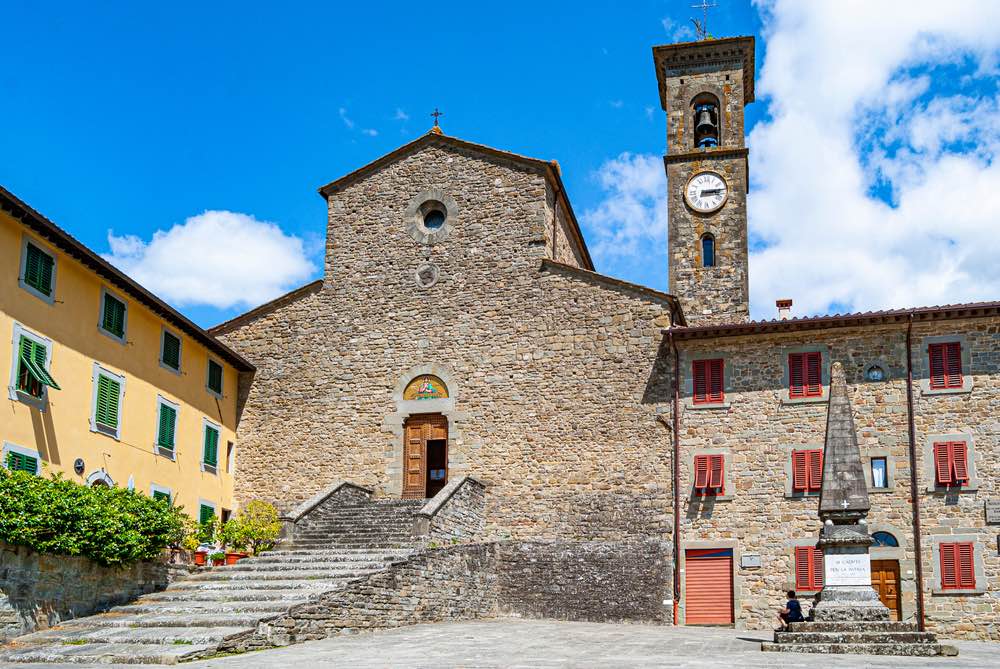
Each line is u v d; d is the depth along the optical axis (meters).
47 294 22.47
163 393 27.38
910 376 26.89
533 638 20.50
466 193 32.12
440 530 26.33
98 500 20.50
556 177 31.97
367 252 32.62
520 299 30.62
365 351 31.77
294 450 31.58
